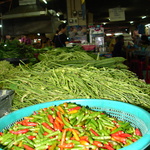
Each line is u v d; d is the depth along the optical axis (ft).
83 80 7.39
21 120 5.15
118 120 5.06
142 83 8.14
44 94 6.91
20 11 20.33
